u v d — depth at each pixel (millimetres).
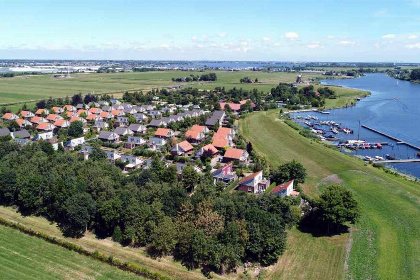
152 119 176750
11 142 112562
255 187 93188
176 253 65562
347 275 59969
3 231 71750
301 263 63875
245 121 187625
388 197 89625
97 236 71625
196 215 67938
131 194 73250
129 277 58406
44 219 78000
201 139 144000
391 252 66312
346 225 77250
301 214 80125
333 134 173875
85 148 121312
